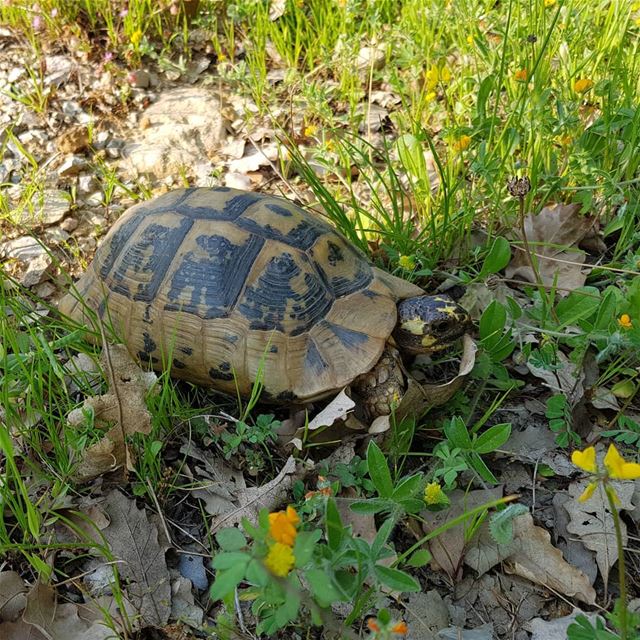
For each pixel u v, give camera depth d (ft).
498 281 1.10
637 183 1.18
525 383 0.99
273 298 0.89
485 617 0.75
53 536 0.78
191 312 0.90
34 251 1.20
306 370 0.87
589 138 1.20
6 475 0.77
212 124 1.48
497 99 1.15
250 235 0.91
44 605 0.72
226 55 1.69
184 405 0.94
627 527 0.82
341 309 0.91
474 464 0.79
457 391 0.93
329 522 0.61
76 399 0.95
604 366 0.98
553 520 0.83
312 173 1.14
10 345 0.90
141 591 0.75
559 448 0.90
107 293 0.97
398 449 0.85
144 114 1.51
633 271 1.01
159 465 0.85
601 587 0.77
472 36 1.39
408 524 0.80
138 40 1.59
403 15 1.62
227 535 0.52
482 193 1.19
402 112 1.46
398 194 1.30
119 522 0.80
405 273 1.09
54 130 1.45
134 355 0.96
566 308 0.96
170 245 0.93
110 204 1.31
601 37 1.38
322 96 1.36
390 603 0.74
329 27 1.63
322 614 0.63
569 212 1.14
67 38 1.62
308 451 0.87
